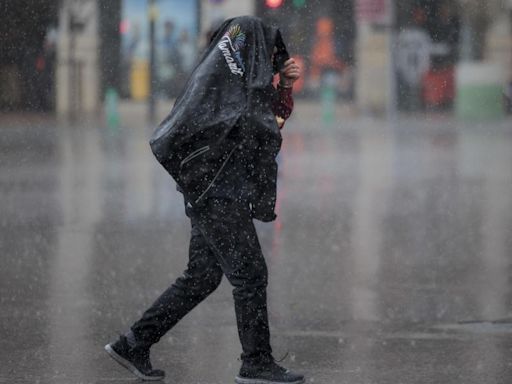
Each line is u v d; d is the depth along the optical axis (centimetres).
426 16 9631
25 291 2020
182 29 9688
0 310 1850
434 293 2022
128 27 9594
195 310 1850
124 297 1973
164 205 3272
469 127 7581
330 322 1778
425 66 9494
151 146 1330
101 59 9525
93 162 4762
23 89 8525
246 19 1341
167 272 2220
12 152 5312
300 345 1616
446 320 1798
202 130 1309
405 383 1407
